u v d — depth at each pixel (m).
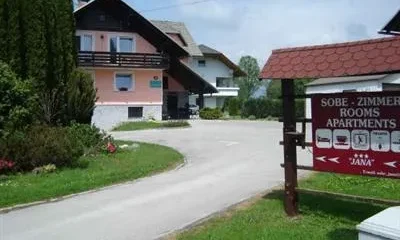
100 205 10.73
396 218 4.70
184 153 19.67
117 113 40.03
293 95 9.01
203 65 64.94
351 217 8.70
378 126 8.01
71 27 20.80
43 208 10.58
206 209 9.96
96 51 38.91
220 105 66.94
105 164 15.88
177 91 46.62
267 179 13.13
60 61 20.27
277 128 32.22
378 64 7.75
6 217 9.88
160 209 10.18
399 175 7.81
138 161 16.62
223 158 17.89
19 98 16.20
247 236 7.75
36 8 19.61
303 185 11.55
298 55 8.90
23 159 14.16
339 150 8.48
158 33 41.22
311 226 8.25
